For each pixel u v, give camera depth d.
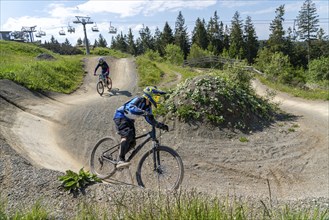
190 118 9.30
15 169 4.52
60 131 9.23
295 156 7.51
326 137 9.12
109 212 3.36
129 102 4.77
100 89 16.39
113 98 14.52
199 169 6.64
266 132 9.48
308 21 68.88
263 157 7.40
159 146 4.75
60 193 3.87
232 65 14.19
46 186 4.03
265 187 5.85
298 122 11.04
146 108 4.72
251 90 13.38
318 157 7.45
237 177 6.29
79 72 23.02
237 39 86.06
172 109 9.73
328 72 40.50
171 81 20.25
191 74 24.03
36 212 3.19
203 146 8.05
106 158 5.25
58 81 16.92
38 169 4.56
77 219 3.15
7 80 12.95
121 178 5.74
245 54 85.19
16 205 3.62
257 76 27.88
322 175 6.41
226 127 9.23
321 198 3.97
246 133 9.21
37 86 14.07
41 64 18.78
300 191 5.66
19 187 4.02
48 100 13.09
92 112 11.12
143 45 109.25
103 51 62.47
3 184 4.12
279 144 8.41
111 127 9.41
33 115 10.25
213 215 2.62
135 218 2.85
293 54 73.19
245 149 7.92
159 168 4.67
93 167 5.54
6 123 8.32
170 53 60.84
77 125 9.66
